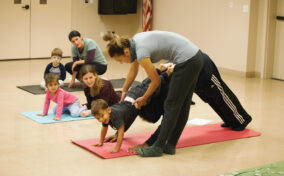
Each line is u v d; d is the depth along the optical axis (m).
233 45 7.93
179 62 3.40
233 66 8.00
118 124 3.62
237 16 7.78
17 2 8.86
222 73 8.20
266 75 7.73
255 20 7.64
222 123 4.70
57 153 3.67
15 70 7.89
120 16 10.23
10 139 4.01
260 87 6.91
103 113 3.52
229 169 3.39
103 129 3.72
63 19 9.46
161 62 9.59
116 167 3.37
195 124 4.68
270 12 7.53
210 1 8.27
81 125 4.53
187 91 3.49
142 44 3.32
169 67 3.53
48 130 4.32
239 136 4.22
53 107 5.31
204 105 5.59
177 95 3.46
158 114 3.87
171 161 3.53
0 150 3.71
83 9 9.69
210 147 3.91
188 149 3.84
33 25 9.12
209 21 8.35
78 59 6.45
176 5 9.10
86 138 4.10
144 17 9.70
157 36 3.38
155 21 9.77
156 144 3.62
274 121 4.87
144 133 4.26
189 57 3.39
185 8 8.87
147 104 3.82
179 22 9.07
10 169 3.29
